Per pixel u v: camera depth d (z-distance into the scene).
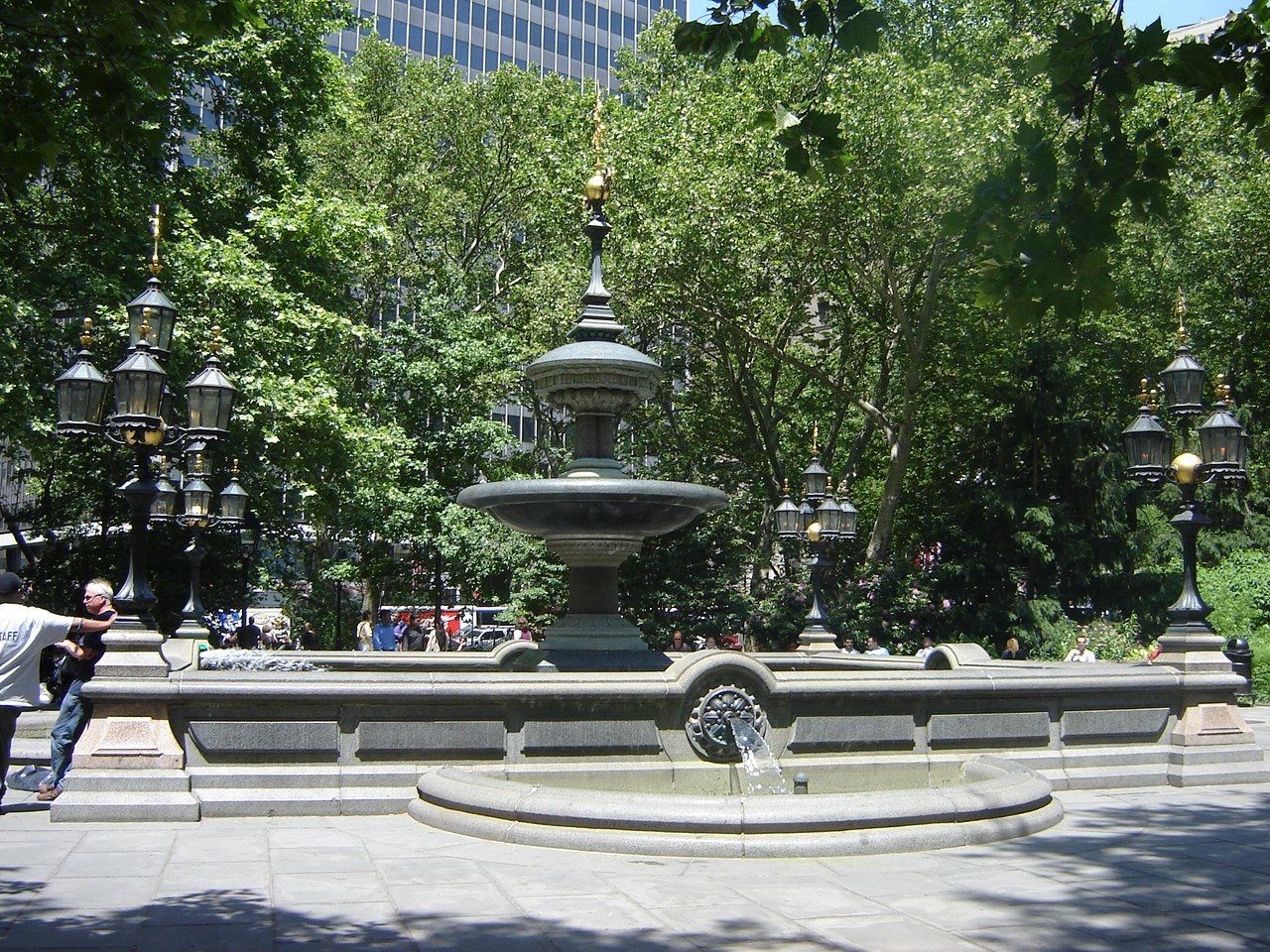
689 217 26.39
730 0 6.62
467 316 33.69
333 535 32.84
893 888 6.44
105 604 9.09
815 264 29.97
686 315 29.86
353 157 40.12
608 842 7.34
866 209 26.08
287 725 9.02
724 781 9.60
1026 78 27.00
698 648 25.69
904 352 32.50
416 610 34.84
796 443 37.44
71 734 9.25
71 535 26.59
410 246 41.62
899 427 32.25
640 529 12.08
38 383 21.16
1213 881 6.69
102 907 5.86
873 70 25.47
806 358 35.75
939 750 10.45
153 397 9.62
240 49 24.83
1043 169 6.02
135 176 22.34
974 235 6.18
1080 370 29.34
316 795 8.83
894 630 27.80
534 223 40.97
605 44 83.25
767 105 26.84
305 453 25.17
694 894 6.25
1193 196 31.97
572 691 9.34
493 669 14.86
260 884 6.45
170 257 22.17
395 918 5.71
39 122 6.71
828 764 9.88
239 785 8.80
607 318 12.98
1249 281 33.06
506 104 42.97
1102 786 10.73
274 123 27.33
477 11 76.88
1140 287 31.91
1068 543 28.52
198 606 17.72
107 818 8.38
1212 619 27.61
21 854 7.20
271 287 23.64
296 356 24.72
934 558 32.25
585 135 30.94
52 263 21.25
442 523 30.83
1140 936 5.51
